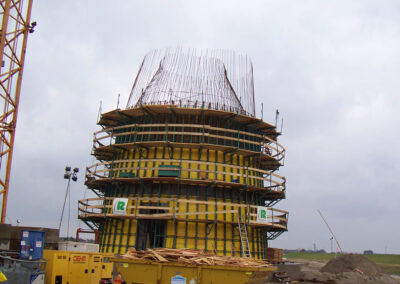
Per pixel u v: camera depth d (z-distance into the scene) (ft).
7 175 140.56
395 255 453.58
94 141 160.15
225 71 160.86
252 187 144.66
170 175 137.90
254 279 69.21
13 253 96.43
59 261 97.66
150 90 157.07
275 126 160.15
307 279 157.17
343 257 182.09
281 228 153.89
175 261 73.10
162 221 136.56
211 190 142.61
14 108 146.61
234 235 139.85
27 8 154.92
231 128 153.48
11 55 148.77
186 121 150.00
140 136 151.53
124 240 138.51
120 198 134.31
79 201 147.43
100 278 104.68
